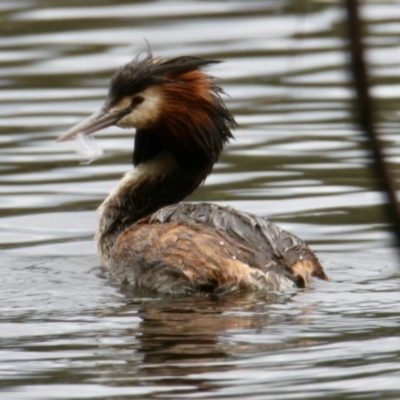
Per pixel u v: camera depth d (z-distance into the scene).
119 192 13.61
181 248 11.50
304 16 6.14
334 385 8.30
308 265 11.67
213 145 13.41
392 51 23.31
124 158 17.91
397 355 8.93
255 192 15.95
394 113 19.42
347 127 18.89
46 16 25.95
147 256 11.77
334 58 22.78
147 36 24.30
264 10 26.27
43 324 10.15
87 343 9.53
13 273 12.57
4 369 8.94
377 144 4.57
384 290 11.26
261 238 11.68
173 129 13.35
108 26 25.09
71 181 16.77
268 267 11.33
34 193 16.20
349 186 16.05
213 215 11.91
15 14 26.14
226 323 9.99
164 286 11.50
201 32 24.67
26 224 14.94
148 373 8.73
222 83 21.53
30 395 8.36
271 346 9.26
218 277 11.18
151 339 9.55
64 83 21.53
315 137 18.42
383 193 4.64
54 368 8.92
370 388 8.24
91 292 11.57
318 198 15.62
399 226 4.64
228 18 25.70
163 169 13.63
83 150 13.30
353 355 8.97
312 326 9.79
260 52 23.20
